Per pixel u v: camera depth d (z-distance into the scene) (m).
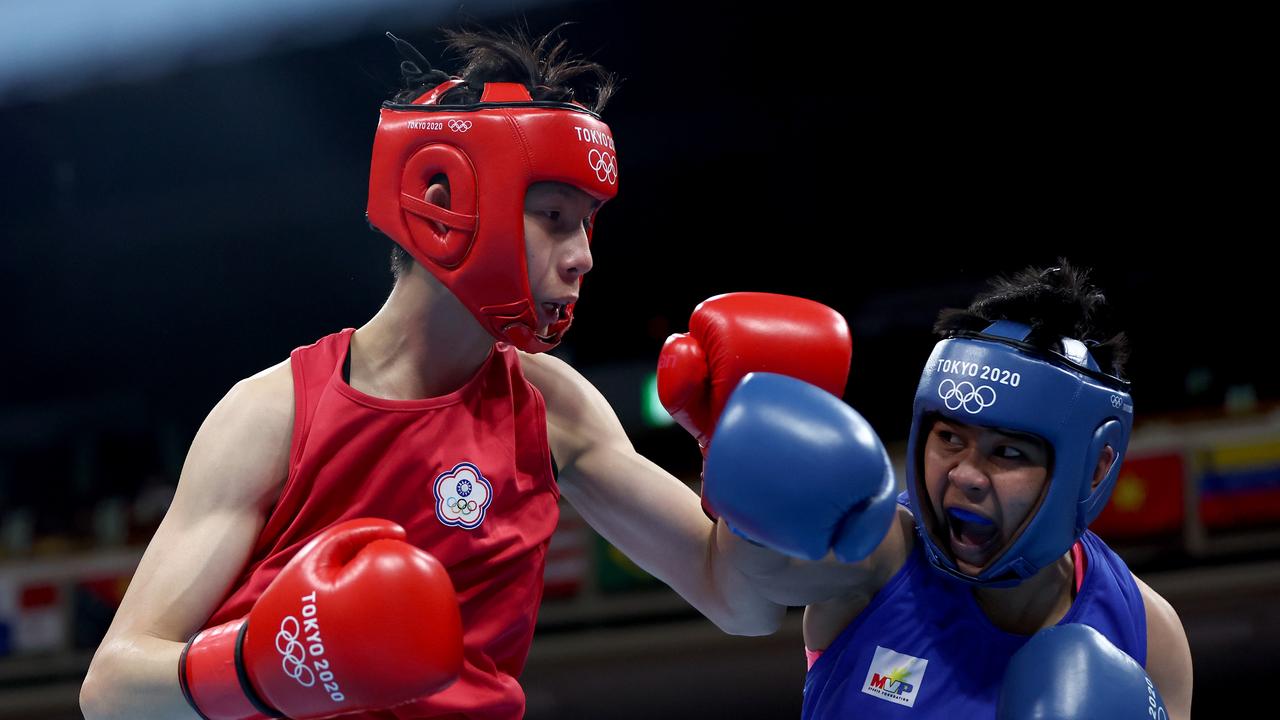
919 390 1.96
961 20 9.52
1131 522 7.00
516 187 1.89
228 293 11.43
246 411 1.97
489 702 1.99
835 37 9.63
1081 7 9.36
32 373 12.01
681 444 10.01
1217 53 9.48
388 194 1.97
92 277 11.51
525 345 1.98
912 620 1.99
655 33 9.50
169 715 1.77
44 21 10.04
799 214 10.88
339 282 11.24
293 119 10.07
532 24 8.70
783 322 2.00
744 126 10.27
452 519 1.95
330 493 1.94
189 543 1.90
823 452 1.65
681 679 6.70
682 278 11.20
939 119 10.23
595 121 1.98
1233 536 6.84
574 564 7.51
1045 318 1.93
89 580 7.66
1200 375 9.90
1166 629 2.07
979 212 10.71
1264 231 10.09
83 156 10.58
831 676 2.01
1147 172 10.29
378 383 2.01
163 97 10.05
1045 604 2.03
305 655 1.62
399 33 8.83
